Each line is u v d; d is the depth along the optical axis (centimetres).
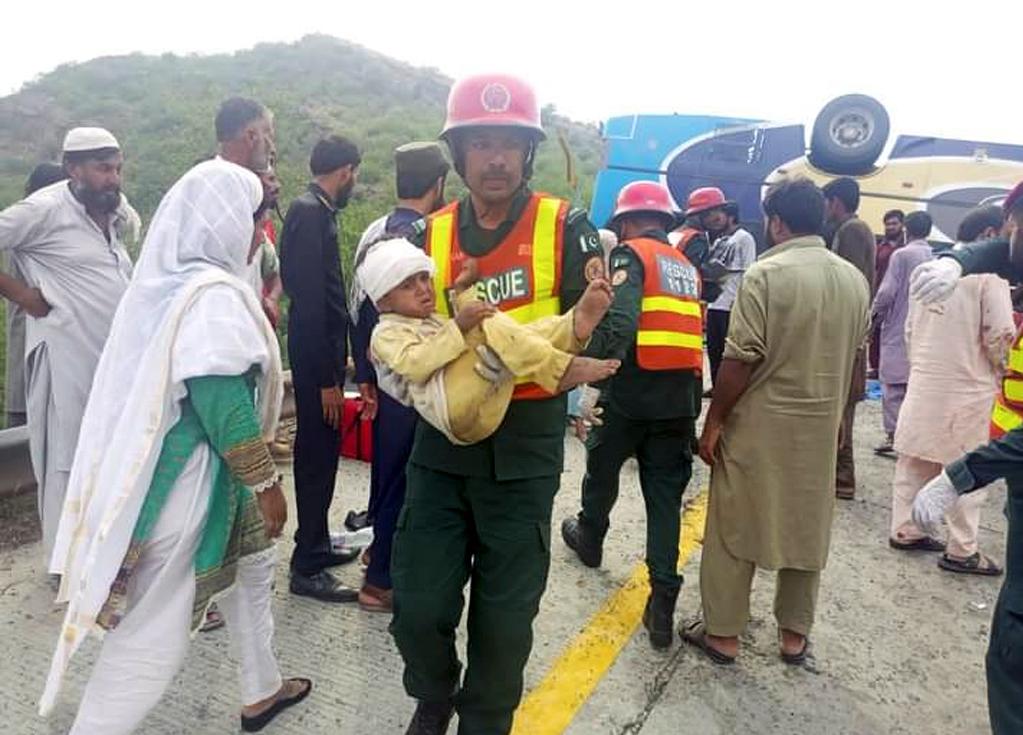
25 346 334
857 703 279
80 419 306
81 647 279
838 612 343
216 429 193
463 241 206
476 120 187
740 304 269
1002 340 368
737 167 794
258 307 207
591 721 257
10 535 357
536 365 174
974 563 384
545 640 303
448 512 211
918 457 390
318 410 303
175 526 198
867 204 768
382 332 189
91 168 295
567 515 425
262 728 244
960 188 748
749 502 276
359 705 257
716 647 296
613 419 302
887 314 549
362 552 359
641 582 354
